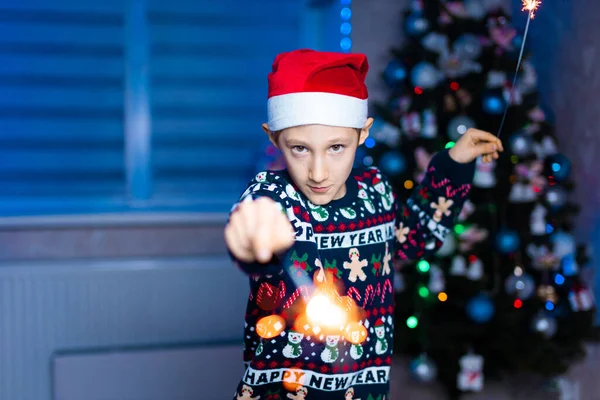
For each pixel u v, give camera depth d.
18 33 3.14
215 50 3.34
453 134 2.36
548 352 2.41
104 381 2.63
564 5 2.60
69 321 2.65
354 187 1.34
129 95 3.18
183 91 3.32
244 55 3.37
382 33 2.83
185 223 2.84
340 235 1.27
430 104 2.40
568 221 2.51
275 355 1.23
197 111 3.34
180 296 2.73
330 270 1.25
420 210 1.49
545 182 2.41
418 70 2.39
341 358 1.25
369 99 2.81
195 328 2.75
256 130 3.40
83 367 2.61
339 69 1.22
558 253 2.36
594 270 2.53
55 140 3.19
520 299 2.42
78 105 3.20
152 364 2.66
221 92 3.36
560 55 2.64
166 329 2.72
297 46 3.40
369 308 1.29
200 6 3.30
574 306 2.41
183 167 3.33
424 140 2.37
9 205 3.07
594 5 2.46
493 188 2.43
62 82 3.19
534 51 2.76
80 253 2.78
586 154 2.53
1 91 3.13
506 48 2.42
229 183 3.39
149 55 3.27
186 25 3.30
